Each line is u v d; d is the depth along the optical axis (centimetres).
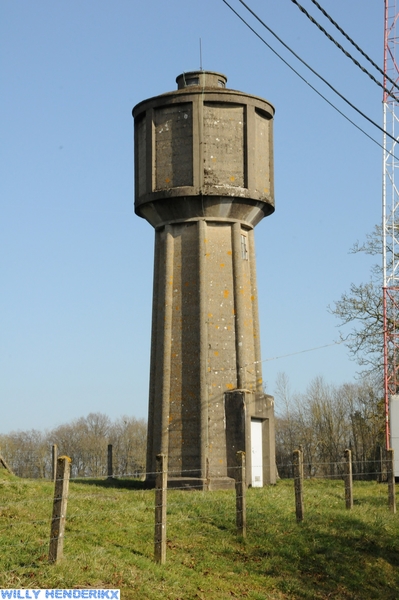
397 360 3906
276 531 1978
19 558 1412
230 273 2947
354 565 1845
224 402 2845
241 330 2916
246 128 2964
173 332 2909
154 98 2975
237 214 2967
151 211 3006
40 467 5909
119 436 7306
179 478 2788
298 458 2117
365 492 2855
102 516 1875
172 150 2950
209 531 1930
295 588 1662
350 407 6894
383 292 3922
